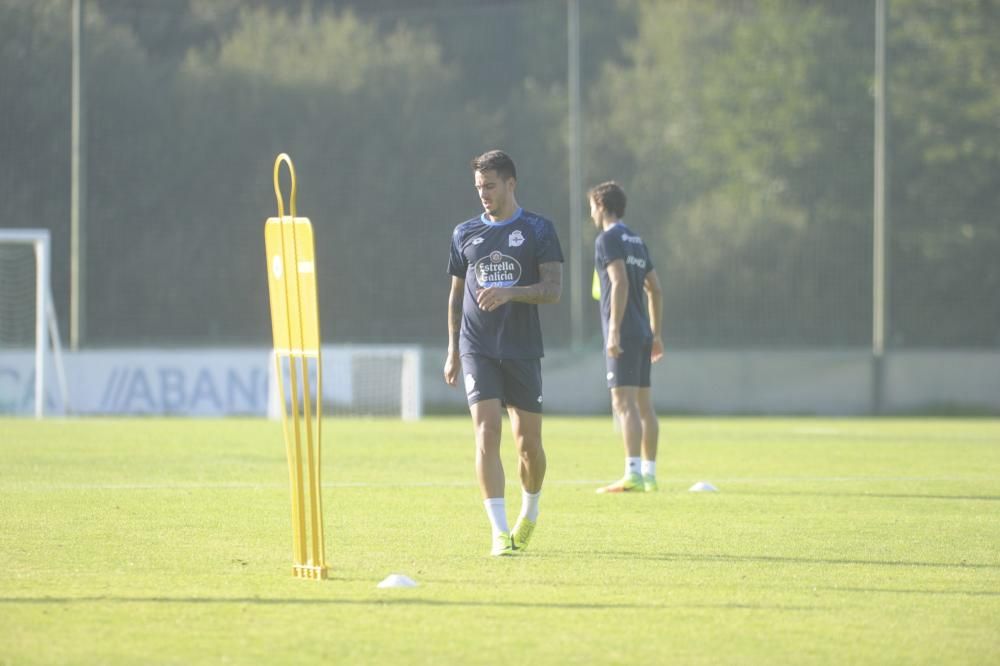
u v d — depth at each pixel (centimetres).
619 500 3528
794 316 10894
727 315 10938
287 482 3900
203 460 4656
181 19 11725
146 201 10662
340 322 10975
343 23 12062
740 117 12338
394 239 11125
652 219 11906
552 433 6656
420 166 11294
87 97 10581
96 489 3662
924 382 9269
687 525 3006
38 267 7712
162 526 2894
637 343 3731
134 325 10538
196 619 1889
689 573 2330
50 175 10319
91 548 2564
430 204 11238
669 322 10969
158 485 3788
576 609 1986
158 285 10606
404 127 11412
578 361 9188
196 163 10856
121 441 5588
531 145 11938
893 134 11550
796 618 1942
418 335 11019
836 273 10912
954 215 11281
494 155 2586
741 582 2242
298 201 11050
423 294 11075
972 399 9269
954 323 10962
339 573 2294
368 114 11388
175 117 10888
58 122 10350
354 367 8394
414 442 5794
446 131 11488
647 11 13538
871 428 7306
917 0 12075
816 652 1734
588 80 12862
